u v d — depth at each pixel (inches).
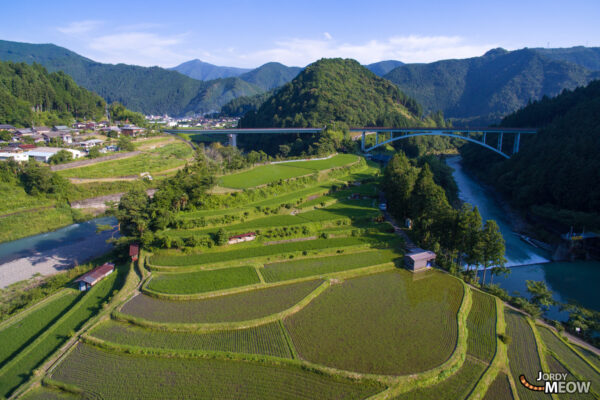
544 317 2315.5
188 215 3213.6
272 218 3405.5
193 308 2108.8
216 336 1865.2
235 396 1482.5
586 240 3521.2
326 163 5718.5
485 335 1959.9
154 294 2246.6
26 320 2138.3
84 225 4030.5
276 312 2055.9
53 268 3014.3
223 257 2691.9
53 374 1622.8
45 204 4160.9
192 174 3575.3
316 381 1567.4
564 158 4375.0
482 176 6486.2
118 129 7667.3
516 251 3516.2
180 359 1712.6
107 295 2340.1
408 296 2297.0
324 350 1756.9
